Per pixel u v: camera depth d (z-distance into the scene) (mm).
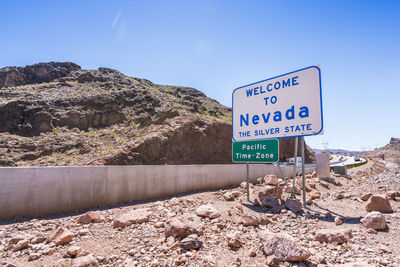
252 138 9031
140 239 4477
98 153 33531
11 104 44312
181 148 36500
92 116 46781
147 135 35969
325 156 14469
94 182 7180
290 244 3555
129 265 3404
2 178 5832
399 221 5035
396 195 7188
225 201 7766
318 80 7387
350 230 4418
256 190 9945
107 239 4527
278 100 8359
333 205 7281
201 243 4086
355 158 64562
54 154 35031
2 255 3803
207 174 10359
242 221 5367
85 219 5488
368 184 9438
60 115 45062
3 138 37781
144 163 31703
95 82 65375
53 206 6426
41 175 6363
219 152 40094
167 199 8148
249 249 3998
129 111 49906
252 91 9273
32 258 3682
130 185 7926
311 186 10805
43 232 4871
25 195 6086
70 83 62844
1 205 5746
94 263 3434
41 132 41531
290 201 6887
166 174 8922
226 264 3455
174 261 3529
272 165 13711
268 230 4746
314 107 7367
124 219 5309
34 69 69562
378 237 4273
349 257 3500
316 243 4148
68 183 6734
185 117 41531
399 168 9898
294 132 7824
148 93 58062
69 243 4309
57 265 3439
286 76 8211
